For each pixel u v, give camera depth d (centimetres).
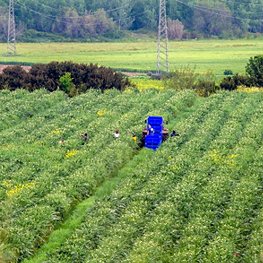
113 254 6144
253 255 6097
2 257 6138
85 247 6384
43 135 10200
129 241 6450
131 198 7488
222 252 6038
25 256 6397
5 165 8544
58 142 9688
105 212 7075
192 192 7500
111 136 9950
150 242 6244
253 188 7638
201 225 6625
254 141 9575
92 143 9544
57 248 6506
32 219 6869
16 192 7544
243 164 8569
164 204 7138
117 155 9056
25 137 10100
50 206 7256
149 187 7700
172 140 9788
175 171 8238
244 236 6594
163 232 6538
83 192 7862
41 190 7712
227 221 6762
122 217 6931
